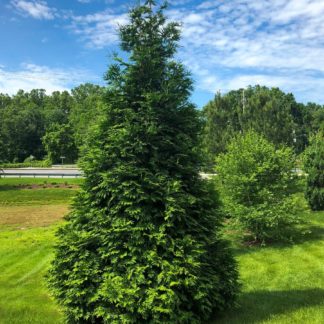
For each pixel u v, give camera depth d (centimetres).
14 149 8288
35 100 11812
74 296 557
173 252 552
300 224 1344
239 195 1223
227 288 625
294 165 1284
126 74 625
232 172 1237
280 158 1250
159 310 511
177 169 608
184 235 577
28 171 4988
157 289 529
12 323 658
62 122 9156
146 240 563
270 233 1201
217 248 640
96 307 554
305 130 6800
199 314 588
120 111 610
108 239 565
